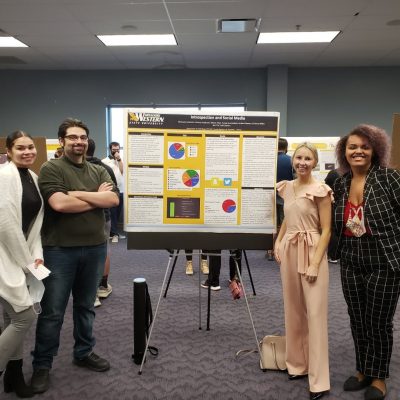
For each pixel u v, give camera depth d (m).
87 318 2.30
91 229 2.15
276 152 2.31
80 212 2.08
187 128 2.28
